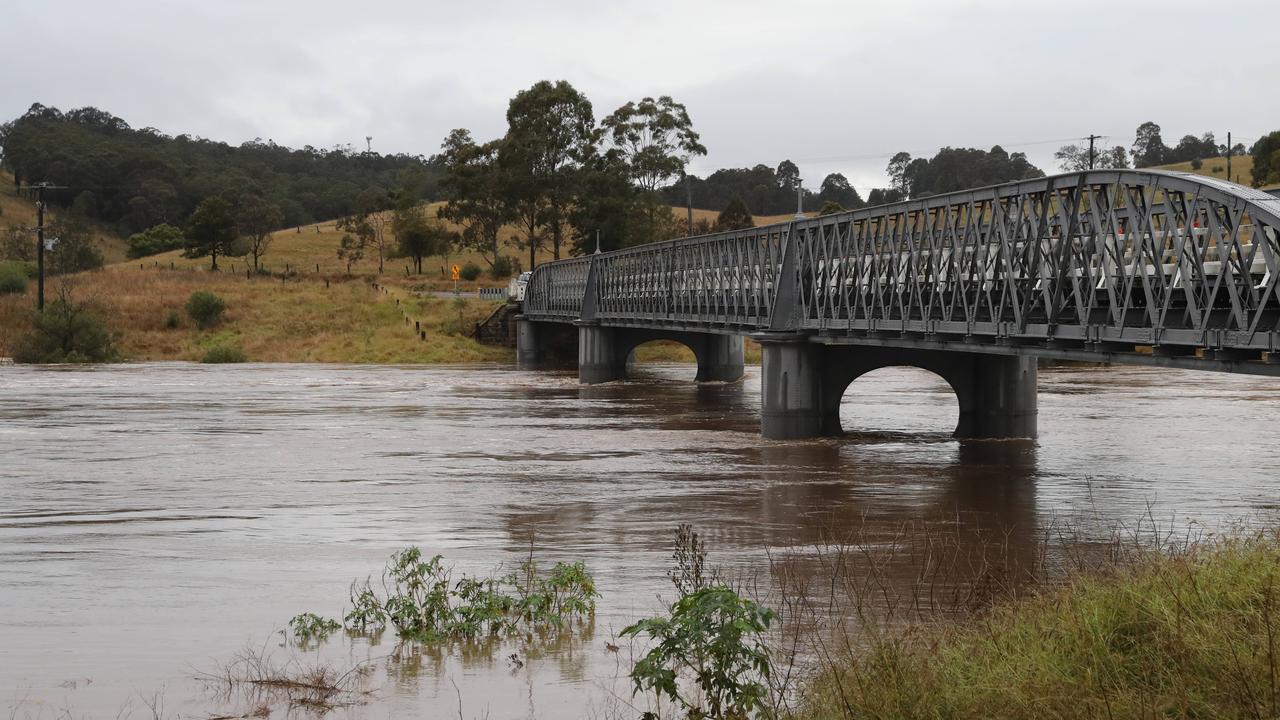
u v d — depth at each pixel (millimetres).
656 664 12523
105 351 104125
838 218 43875
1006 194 33219
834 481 35812
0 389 74062
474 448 44906
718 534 27438
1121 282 28938
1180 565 15578
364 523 29250
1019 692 11578
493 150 146000
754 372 94125
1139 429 49469
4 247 164625
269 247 184375
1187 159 198875
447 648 17609
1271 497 31984
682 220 165750
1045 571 22203
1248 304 26109
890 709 11688
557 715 14359
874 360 46906
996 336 33469
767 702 13461
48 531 28328
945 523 28516
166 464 40344
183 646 18047
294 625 19203
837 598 20094
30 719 14633
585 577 20594
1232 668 11422
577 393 73500
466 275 153375
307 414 58844
